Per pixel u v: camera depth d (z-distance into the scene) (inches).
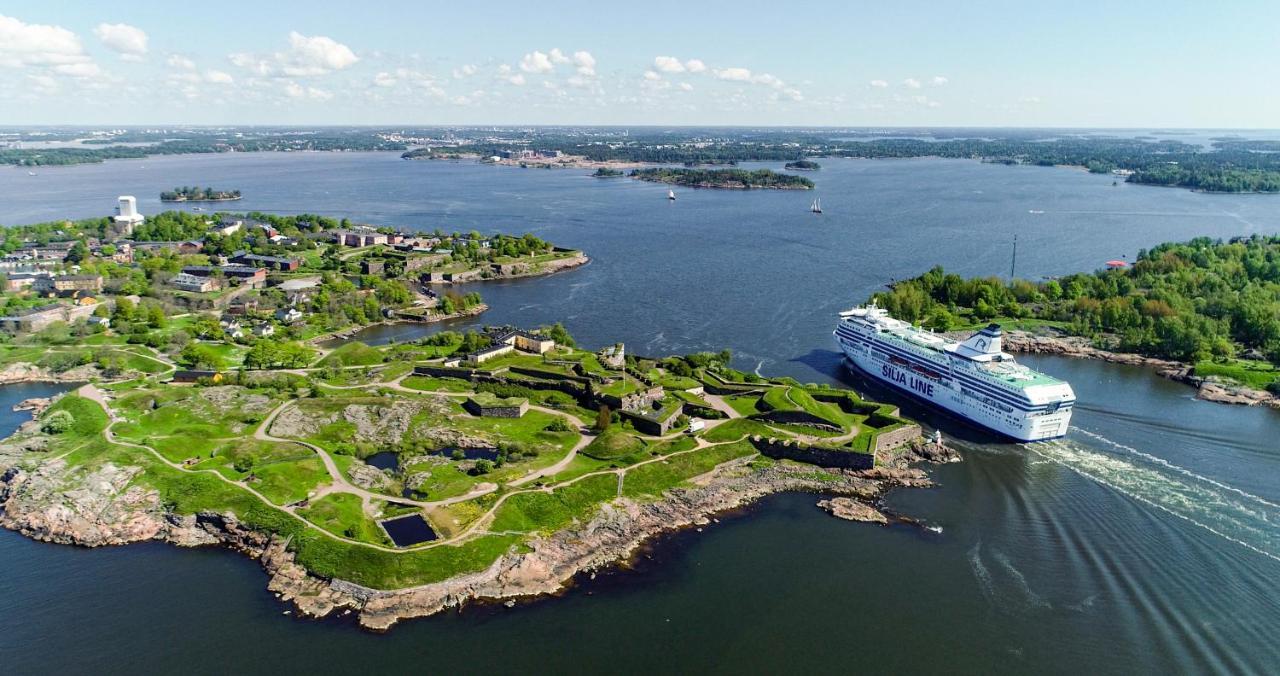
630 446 7800.2
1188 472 7706.7
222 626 5339.6
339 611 5516.7
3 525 6594.5
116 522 6501.0
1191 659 5073.8
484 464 7298.2
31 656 5029.5
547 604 5659.5
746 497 7283.5
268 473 7062.0
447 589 5718.5
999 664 5068.9
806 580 5979.3
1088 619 5492.1
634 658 5118.1
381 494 6889.8
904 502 7190.0
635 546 6446.9
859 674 4992.6
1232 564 6087.6
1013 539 6535.4
